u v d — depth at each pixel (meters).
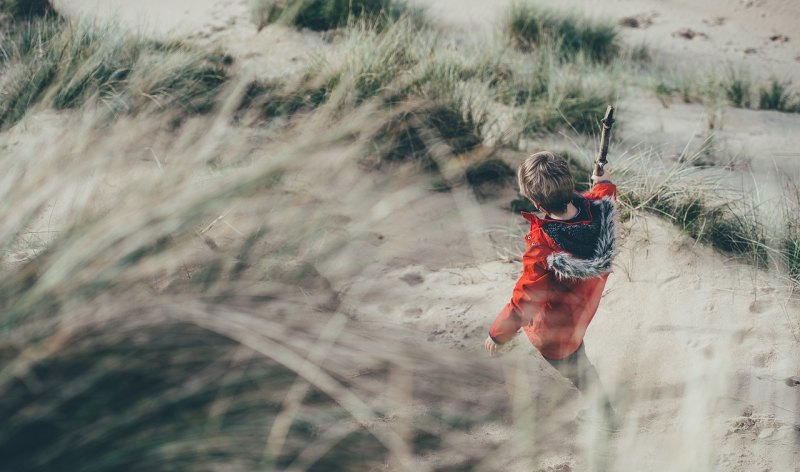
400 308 3.29
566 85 6.99
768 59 10.02
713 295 3.44
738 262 3.75
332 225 2.69
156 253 2.11
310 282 2.71
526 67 7.54
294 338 2.21
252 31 8.47
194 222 2.26
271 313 2.26
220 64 6.54
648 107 7.50
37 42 6.09
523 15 9.27
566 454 2.39
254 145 3.32
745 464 2.39
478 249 4.14
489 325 3.30
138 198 2.32
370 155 4.50
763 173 5.70
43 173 2.59
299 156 2.55
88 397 1.84
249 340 2.07
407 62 6.31
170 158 2.90
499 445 2.31
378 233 3.99
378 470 2.05
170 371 1.97
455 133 5.27
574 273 2.60
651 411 2.67
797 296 3.43
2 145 3.11
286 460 1.95
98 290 1.97
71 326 1.90
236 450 1.80
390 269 3.69
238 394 1.97
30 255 2.29
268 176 2.42
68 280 1.95
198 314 2.11
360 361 2.36
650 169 4.55
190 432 1.80
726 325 3.21
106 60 5.50
